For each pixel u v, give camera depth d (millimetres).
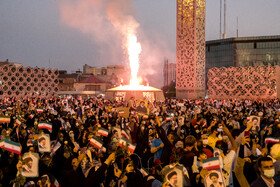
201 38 68312
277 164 7246
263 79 66875
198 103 42344
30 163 6723
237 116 18641
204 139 9383
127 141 7383
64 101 40688
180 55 67438
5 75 59031
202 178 6516
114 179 7371
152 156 10070
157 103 37375
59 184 7625
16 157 7746
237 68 68688
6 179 7199
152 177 6512
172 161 7719
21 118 17469
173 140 9023
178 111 25031
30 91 60719
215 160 5879
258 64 138000
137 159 9594
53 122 13484
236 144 8250
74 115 22328
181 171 5656
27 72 60562
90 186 6223
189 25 66625
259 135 15391
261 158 5918
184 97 66875
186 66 66875
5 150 7703
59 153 8266
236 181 8203
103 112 23609
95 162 9227
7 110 22156
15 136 12195
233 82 69062
